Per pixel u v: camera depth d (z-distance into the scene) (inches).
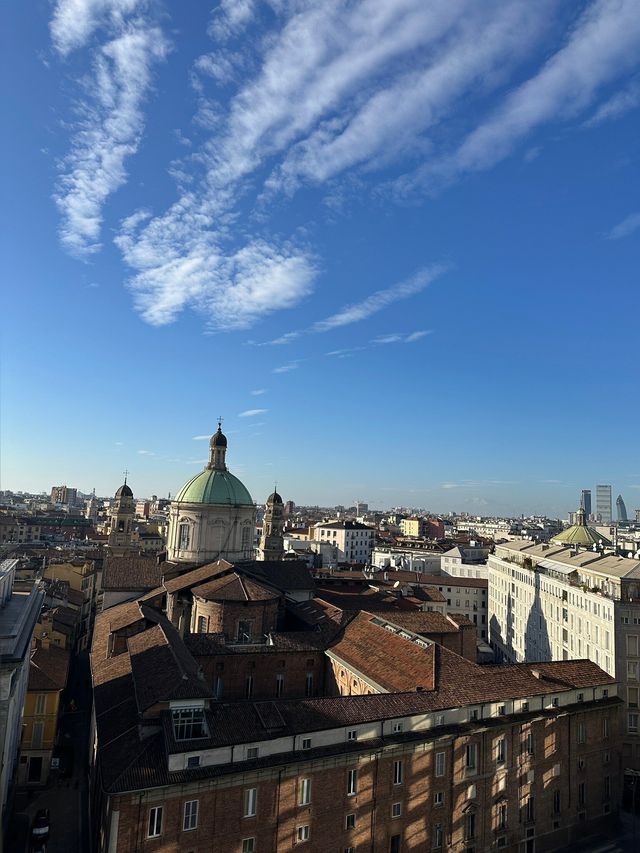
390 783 2025.1
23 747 2844.5
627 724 3051.2
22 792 2701.8
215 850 1707.7
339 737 1964.8
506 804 2282.2
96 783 2187.5
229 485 4375.0
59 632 4067.4
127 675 2529.5
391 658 2637.8
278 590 3826.3
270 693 2819.9
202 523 4224.9
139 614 3137.3
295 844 1830.7
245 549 4407.0
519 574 5002.5
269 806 1803.6
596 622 3403.1
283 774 1830.7
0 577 2514.8
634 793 2832.2
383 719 2050.9
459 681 2369.6
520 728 2349.9
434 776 2119.8
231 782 1754.4
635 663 3120.1
